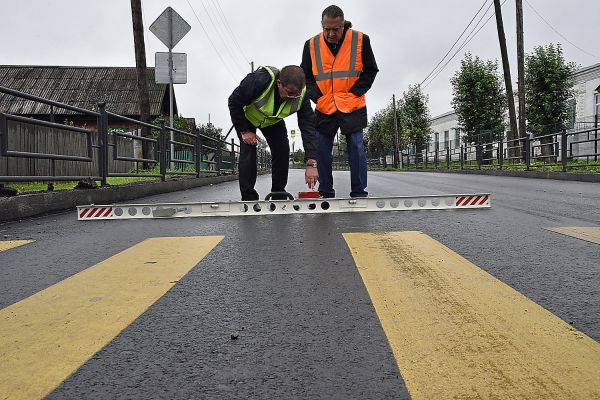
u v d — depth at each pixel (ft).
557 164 51.52
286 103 15.87
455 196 17.15
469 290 7.29
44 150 25.70
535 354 5.05
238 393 4.42
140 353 5.30
